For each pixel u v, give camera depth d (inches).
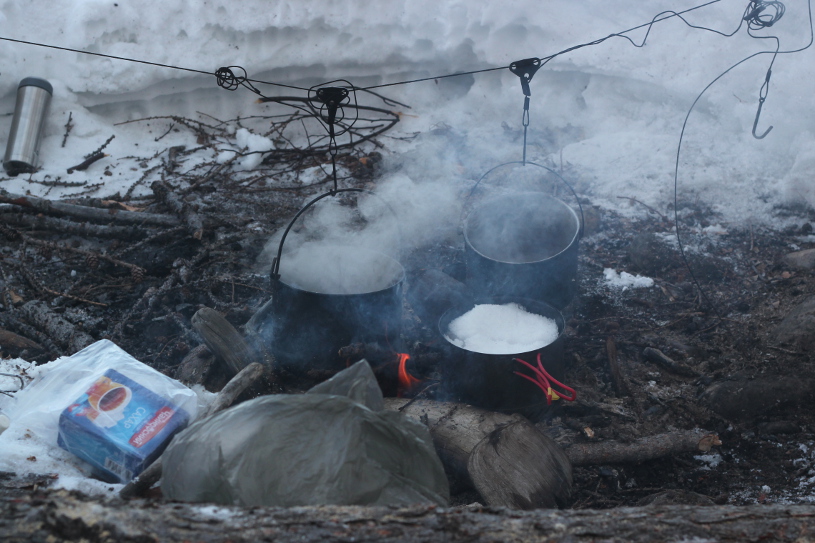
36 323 117.3
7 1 178.1
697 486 88.0
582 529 46.6
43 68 181.6
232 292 128.7
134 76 186.2
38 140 174.1
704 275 136.4
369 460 55.1
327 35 201.2
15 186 166.4
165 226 150.2
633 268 141.2
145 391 78.5
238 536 42.8
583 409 100.0
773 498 84.3
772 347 111.0
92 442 72.1
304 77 205.8
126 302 128.0
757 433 96.1
